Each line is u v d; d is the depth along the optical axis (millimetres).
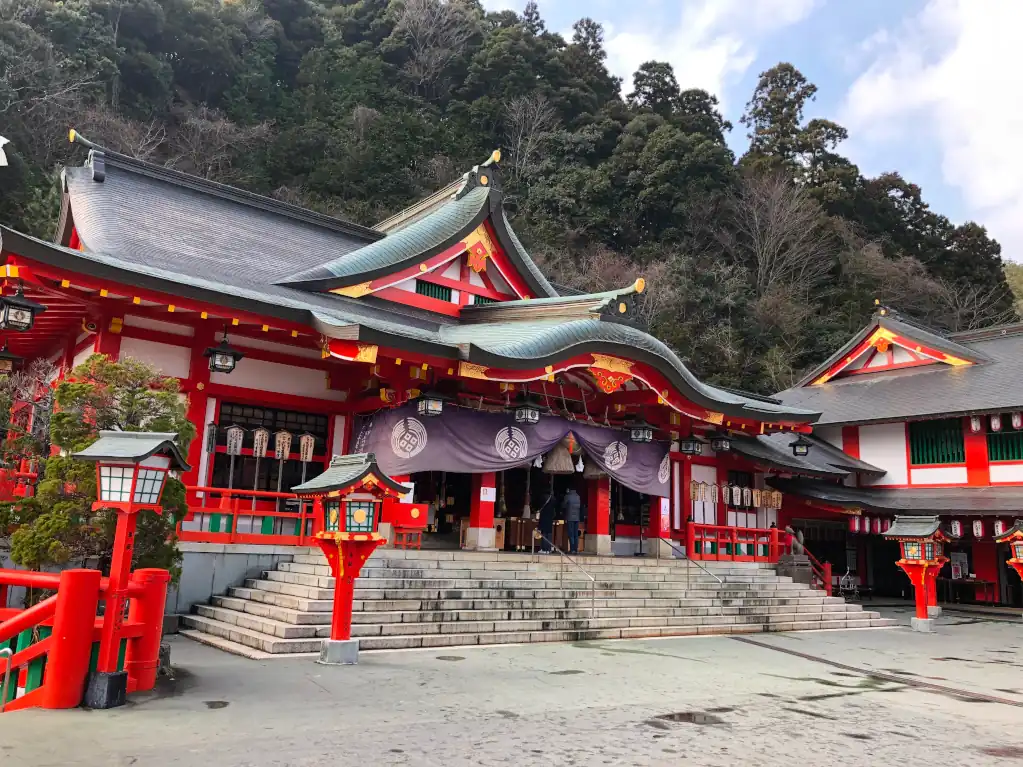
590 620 13203
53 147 37688
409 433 14438
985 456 24297
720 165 57375
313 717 6531
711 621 14898
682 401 17172
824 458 26156
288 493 14344
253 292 13734
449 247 18203
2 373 13383
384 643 10539
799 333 50250
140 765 4957
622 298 15938
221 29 53375
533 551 16656
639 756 5723
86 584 6516
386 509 10664
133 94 46594
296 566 13031
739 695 8469
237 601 12234
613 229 56625
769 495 22672
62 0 45469
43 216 30562
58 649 6395
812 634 15484
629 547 20547
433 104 62844
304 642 9992
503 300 19969
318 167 50562
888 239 61688
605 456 17250
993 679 10688
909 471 26109
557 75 64938
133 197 17094
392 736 6008
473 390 15797
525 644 11789
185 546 12852
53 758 5000
